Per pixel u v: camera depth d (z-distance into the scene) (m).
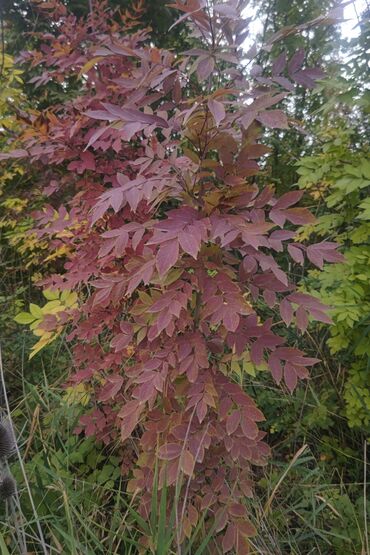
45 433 1.07
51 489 0.88
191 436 0.65
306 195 1.75
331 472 1.12
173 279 0.63
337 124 1.32
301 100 2.01
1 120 1.47
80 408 1.09
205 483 0.72
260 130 0.62
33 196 1.73
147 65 0.67
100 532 0.86
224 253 0.69
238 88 0.64
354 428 1.18
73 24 1.27
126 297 0.95
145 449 0.70
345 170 1.07
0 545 0.60
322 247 0.67
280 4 2.21
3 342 1.40
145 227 0.66
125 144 1.08
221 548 0.71
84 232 1.00
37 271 1.85
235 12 0.52
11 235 1.71
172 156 0.75
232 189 0.61
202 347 0.65
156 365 0.65
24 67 2.12
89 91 1.17
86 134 1.01
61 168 1.41
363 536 0.91
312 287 1.30
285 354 0.66
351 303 1.03
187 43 2.51
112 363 0.94
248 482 0.72
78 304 1.08
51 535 0.78
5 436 0.60
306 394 1.23
